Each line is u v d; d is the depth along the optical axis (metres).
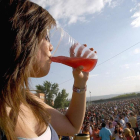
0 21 0.88
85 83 1.55
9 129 0.75
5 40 0.85
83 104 1.52
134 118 11.86
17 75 0.87
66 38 1.53
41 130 0.99
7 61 0.85
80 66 1.47
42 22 0.98
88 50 1.56
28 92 1.27
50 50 1.14
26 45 0.89
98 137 8.59
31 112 1.07
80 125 1.50
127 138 7.64
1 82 0.83
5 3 0.92
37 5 1.02
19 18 0.89
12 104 0.83
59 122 1.45
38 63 1.01
